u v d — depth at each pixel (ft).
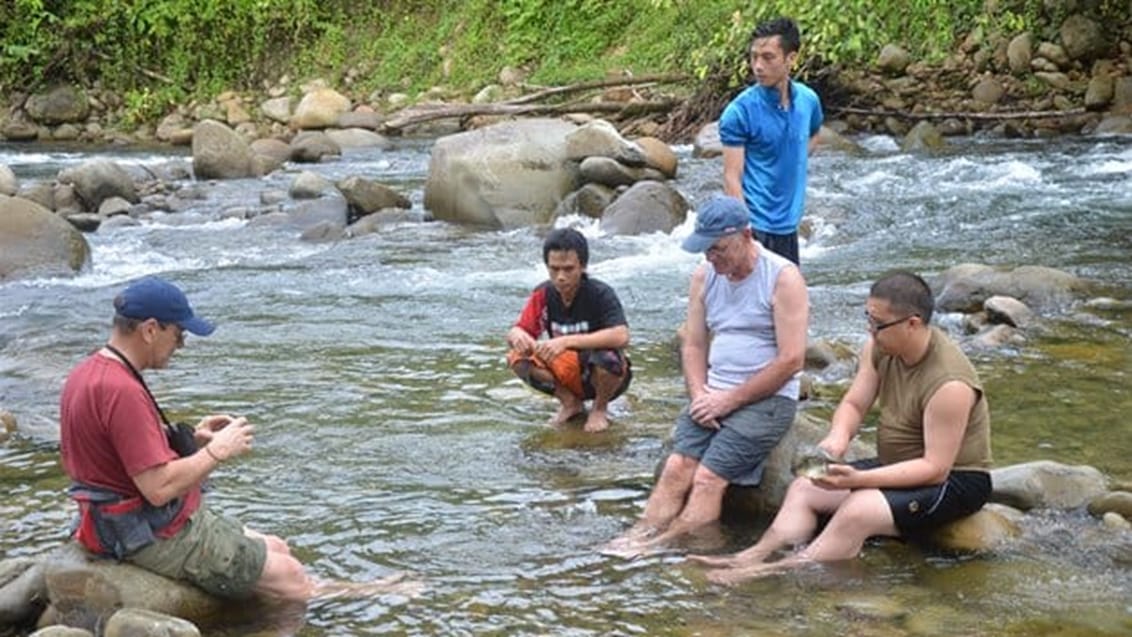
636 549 17.58
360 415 23.56
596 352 22.12
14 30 76.95
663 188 42.22
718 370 18.78
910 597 15.83
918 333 16.79
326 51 78.18
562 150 44.91
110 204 48.85
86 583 15.26
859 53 54.85
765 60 23.34
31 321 32.58
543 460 21.06
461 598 16.28
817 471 16.79
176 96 76.95
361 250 40.19
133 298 15.08
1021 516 17.98
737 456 18.20
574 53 73.56
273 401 24.49
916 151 55.31
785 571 16.65
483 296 33.22
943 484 16.88
